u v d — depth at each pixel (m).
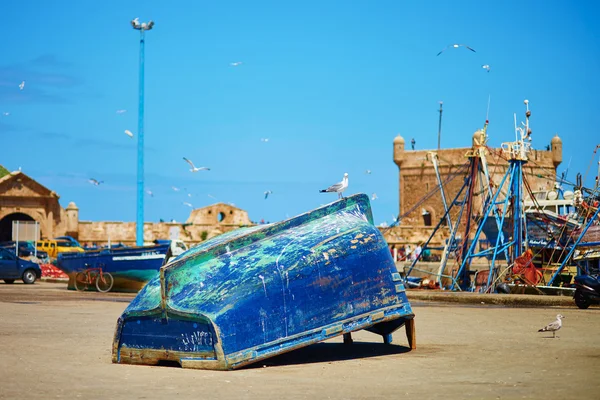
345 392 11.30
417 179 91.75
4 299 30.56
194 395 11.04
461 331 20.05
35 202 78.75
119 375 12.70
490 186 41.50
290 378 12.57
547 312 27.19
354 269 14.66
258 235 14.59
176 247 37.28
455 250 43.50
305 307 13.99
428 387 11.70
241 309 13.48
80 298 32.47
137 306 14.12
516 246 40.09
